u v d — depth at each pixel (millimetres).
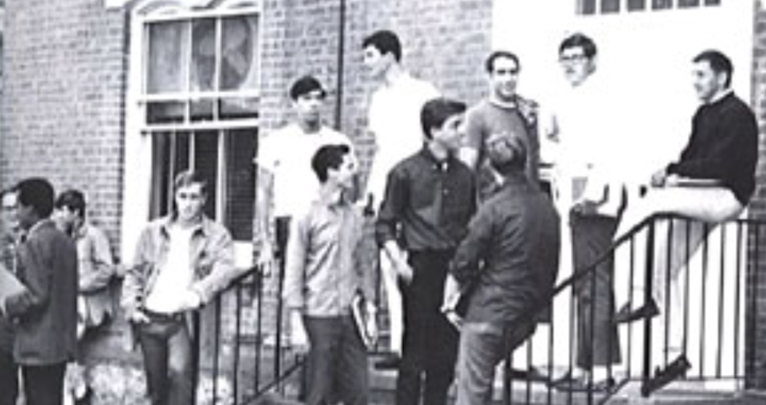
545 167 11094
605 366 10227
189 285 10781
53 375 10836
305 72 13234
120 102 14656
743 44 10852
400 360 9945
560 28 11766
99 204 14742
